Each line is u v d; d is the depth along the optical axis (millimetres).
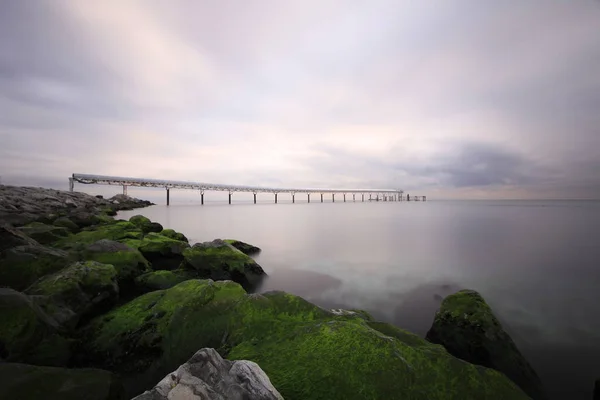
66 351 7699
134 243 19328
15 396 4332
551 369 9234
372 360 5527
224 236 37188
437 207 111375
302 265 22469
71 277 10141
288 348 6156
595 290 15984
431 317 12938
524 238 31203
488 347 8727
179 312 8477
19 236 14656
